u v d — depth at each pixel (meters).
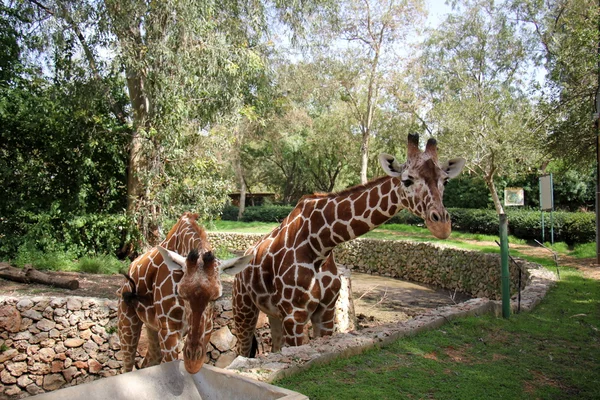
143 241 13.70
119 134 14.33
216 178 14.72
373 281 17.77
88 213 14.63
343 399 3.95
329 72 28.95
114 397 3.01
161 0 11.69
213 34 12.52
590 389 4.48
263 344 8.84
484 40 31.39
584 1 17.73
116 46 12.02
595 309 7.74
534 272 10.95
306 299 5.52
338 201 5.52
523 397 4.22
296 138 35.56
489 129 21.12
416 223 27.47
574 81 14.89
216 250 15.34
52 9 12.93
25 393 7.41
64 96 13.09
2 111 13.34
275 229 6.25
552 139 15.80
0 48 13.88
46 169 14.55
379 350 5.23
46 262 11.88
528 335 6.17
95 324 7.92
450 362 5.01
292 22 15.41
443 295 14.95
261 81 16.39
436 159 4.70
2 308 7.34
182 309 5.15
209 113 13.62
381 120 34.53
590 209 25.64
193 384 3.35
